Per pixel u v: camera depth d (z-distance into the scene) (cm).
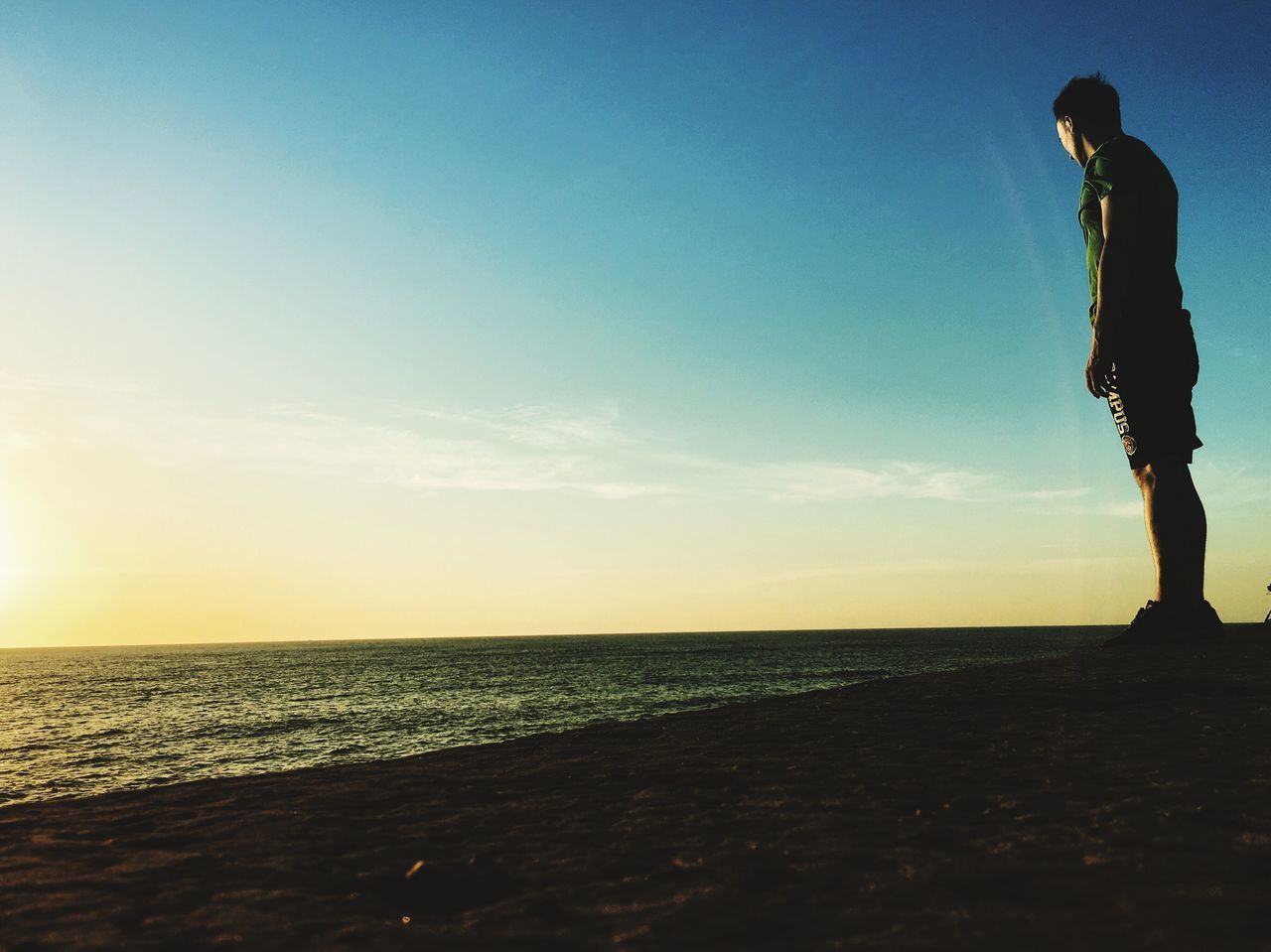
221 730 3011
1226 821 198
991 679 563
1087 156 727
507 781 313
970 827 207
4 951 151
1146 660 593
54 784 1891
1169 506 661
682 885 175
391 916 167
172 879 199
